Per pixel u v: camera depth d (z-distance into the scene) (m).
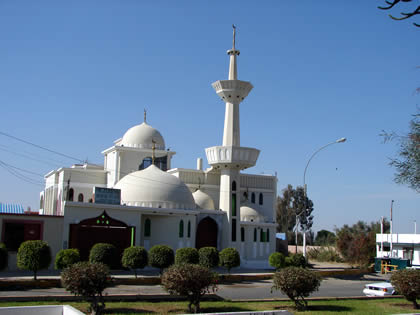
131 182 40.91
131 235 37.12
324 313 18.92
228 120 46.56
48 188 57.19
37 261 25.00
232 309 19.45
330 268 50.12
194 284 18.39
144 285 28.12
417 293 21.03
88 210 35.41
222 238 44.69
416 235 53.44
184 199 41.44
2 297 19.72
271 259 38.34
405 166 17.03
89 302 20.30
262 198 54.59
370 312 19.38
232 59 47.19
